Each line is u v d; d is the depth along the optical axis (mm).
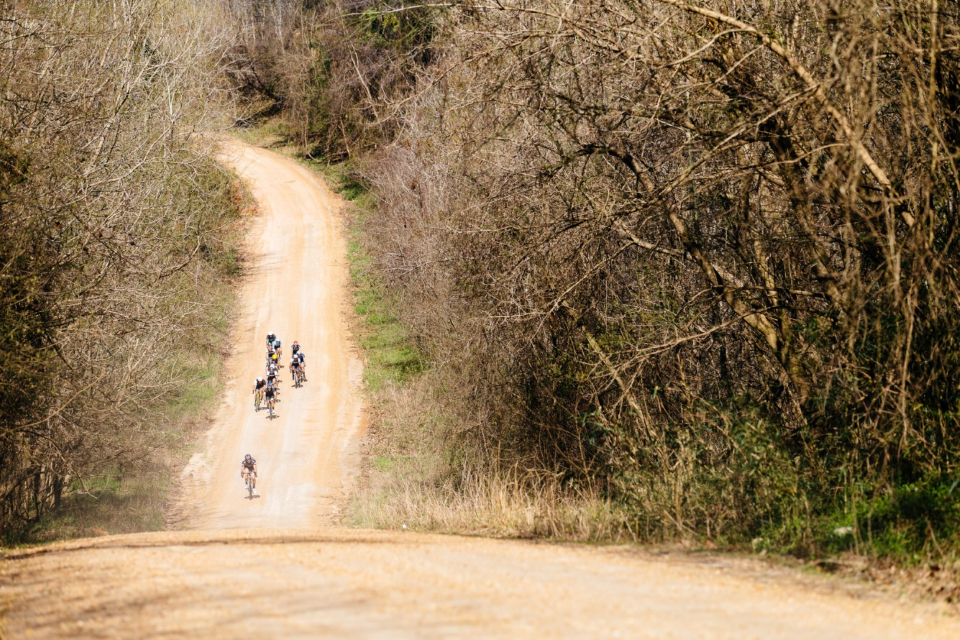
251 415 113125
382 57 91562
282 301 155375
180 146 102500
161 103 93250
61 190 55062
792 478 33562
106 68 69625
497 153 47000
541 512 41000
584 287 50969
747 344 50844
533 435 62250
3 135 50281
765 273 42188
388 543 30469
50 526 65438
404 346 134625
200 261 129375
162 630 16578
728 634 16172
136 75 78812
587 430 57344
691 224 47031
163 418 97000
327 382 124812
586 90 41094
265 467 96812
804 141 37469
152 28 97688
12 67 52938
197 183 117438
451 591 19797
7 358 48188
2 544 47281
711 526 32844
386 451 99562
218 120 140000
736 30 34594
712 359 51812
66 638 16312
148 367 75438
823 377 39000
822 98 32781
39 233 52250
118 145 70500
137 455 79875
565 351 56125
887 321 33938
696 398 44688
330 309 152000
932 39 30578
